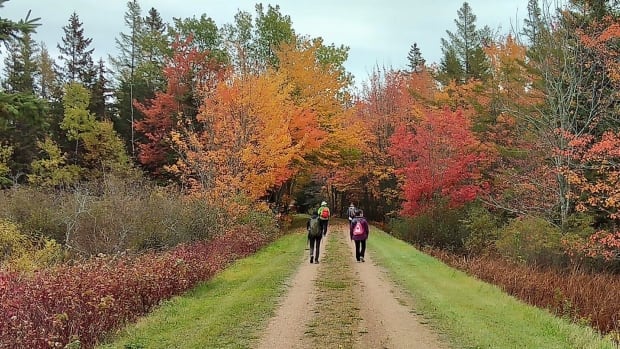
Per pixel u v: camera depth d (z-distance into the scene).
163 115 38.69
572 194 20.00
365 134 38.41
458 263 20.81
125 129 46.09
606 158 18.77
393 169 36.56
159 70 48.41
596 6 21.77
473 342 7.95
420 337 8.20
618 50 20.25
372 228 35.09
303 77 32.25
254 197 23.58
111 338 8.04
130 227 18.50
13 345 6.69
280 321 9.07
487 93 31.84
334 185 44.78
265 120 23.73
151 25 57.81
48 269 11.56
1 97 9.93
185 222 19.33
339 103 34.84
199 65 39.38
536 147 22.78
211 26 46.72
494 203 26.44
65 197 20.95
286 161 23.98
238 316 9.34
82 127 38.16
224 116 23.34
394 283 13.38
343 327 8.70
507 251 22.16
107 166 36.03
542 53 23.05
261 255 19.08
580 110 21.66
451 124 29.48
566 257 20.53
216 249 16.89
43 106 10.48
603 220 22.30
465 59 50.56
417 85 43.69
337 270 15.40
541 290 14.31
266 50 39.00
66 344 7.03
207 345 7.56
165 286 11.02
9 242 17.08
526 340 8.27
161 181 38.34
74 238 18.66
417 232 31.03
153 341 7.71
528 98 26.03
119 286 9.62
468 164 29.30
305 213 59.41
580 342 8.35
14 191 20.91
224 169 22.50
